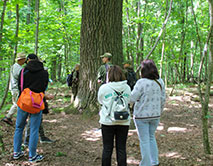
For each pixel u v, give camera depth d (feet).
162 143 13.24
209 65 10.76
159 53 45.57
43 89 10.62
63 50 36.11
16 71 13.56
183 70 50.85
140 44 42.06
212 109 23.25
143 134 9.18
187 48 41.73
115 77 8.77
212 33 10.61
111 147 8.90
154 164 9.48
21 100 9.84
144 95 9.06
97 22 19.51
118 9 20.11
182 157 10.98
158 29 36.65
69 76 23.13
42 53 33.58
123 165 8.73
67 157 11.14
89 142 13.41
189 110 23.12
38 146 12.59
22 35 27.02
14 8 17.76
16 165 9.96
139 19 32.68
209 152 11.12
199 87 11.47
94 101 19.74
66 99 28.60
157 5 40.52
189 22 30.14
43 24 29.76
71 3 39.37
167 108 24.32
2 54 14.98
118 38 20.31
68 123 17.65
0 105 14.15
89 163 10.52
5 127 15.75
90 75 19.95
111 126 8.70
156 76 9.22
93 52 19.83
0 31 12.22
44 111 12.38
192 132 15.44
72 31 32.71
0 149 11.59
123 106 8.54
